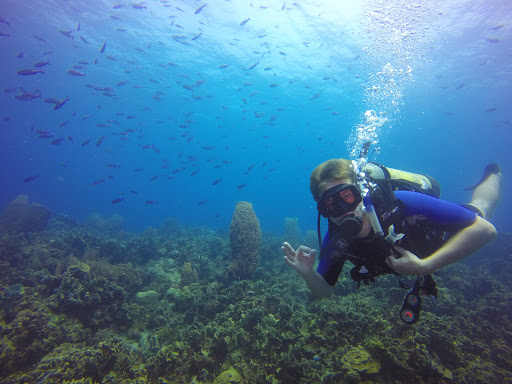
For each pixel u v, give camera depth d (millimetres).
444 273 8281
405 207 1879
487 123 47375
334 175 2096
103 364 3943
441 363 3982
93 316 5457
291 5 17578
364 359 3482
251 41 22188
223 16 19375
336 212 2000
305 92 31766
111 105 44938
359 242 2129
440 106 37375
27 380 3432
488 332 5523
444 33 18797
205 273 8859
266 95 33875
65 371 3557
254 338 4246
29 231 12492
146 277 8008
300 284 7133
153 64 27906
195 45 23578
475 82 28500
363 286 6824
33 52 27344
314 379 3359
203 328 4723
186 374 3768
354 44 21047
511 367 4574
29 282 6637
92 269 6875
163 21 20531
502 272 10164
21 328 4375
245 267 7250
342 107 36094
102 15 20344
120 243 10469
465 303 6797
